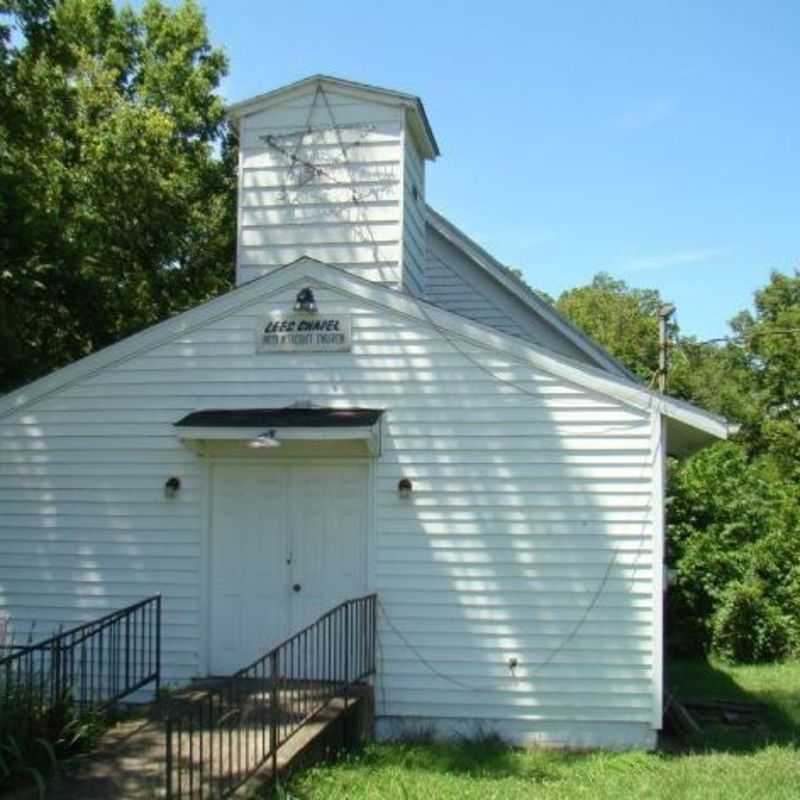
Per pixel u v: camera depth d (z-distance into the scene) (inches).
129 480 474.0
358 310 460.4
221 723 319.0
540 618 436.8
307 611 458.9
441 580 445.1
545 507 439.5
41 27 637.3
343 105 565.0
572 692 431.5
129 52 1055.0
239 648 462.0
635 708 426.6
